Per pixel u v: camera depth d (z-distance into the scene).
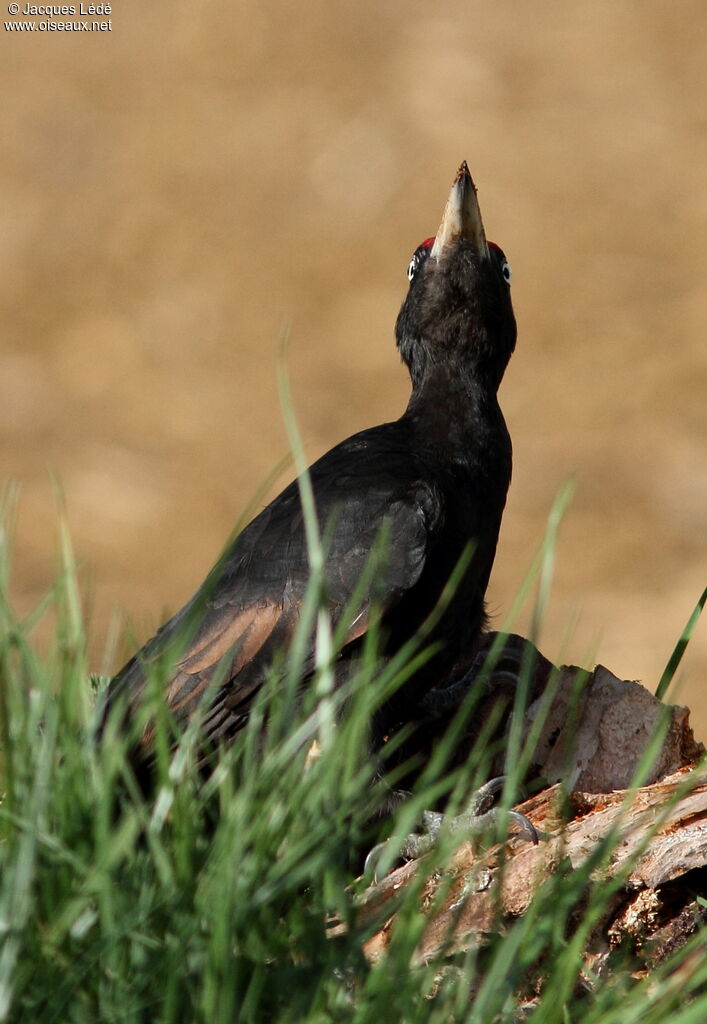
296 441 7.67
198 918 7.58
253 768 7.63
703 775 7.73
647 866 7.68
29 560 8.55
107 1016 7.57
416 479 7.86
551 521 7.67
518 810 7.75
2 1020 7.57
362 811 7.64
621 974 7.62
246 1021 7.58
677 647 7.80
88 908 7.60
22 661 7.68
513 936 7.60
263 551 7.84
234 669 7.81
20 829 7.61
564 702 7.81
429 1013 7.59
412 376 7.93
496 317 7.91
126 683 7.79
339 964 7.59
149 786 7.77
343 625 7.67
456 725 7.66
